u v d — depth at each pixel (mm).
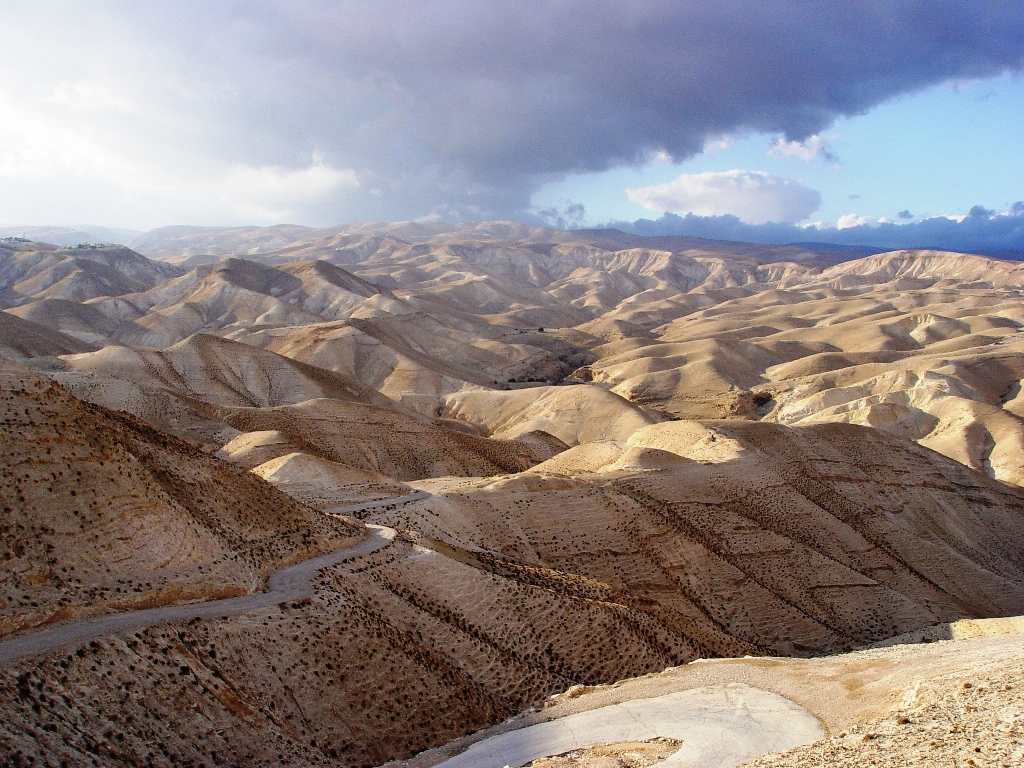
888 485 96875
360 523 55500
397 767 31656
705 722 32500
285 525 46562
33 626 29172
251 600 37656
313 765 30703
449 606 46219
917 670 34875
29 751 24016
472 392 179250
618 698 36750
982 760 19578
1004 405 167000
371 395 163500
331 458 106312
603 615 50156
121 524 34375
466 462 120062
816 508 84812
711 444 94188
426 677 38844
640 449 87000
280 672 34250
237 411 116875
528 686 42625
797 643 64125
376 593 43750
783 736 30375
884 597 73000
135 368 143750
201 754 28156
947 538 92188
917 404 160875
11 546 30438
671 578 66375
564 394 161375
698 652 52250
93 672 28141
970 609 77188
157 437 44812
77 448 34938
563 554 65250
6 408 33531
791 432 102250
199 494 42344
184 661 30844
